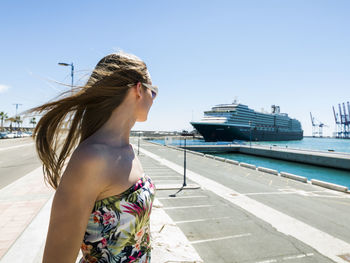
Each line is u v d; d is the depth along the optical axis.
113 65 0.73
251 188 11.36
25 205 6.66
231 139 70.19
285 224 6.57
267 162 36.28
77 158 0.60
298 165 32.72
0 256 3.93
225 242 5.30
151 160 22.48
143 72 0.79
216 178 13.91
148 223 0.78
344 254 4.89
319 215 7.47
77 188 0.57
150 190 0.79
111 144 0.70
